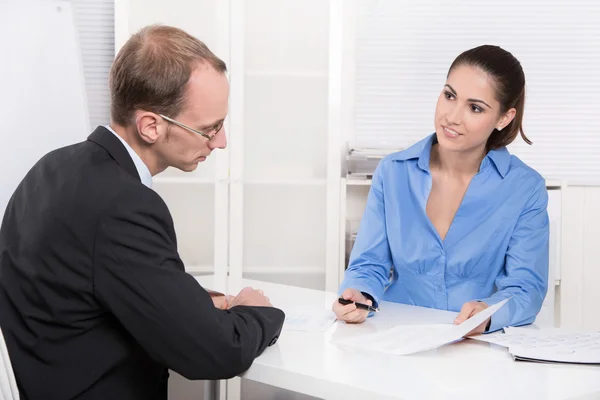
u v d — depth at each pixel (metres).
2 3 2.19
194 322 1.25
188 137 1.40
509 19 3.35
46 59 2.21
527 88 3.38
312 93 3.05
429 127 3.40
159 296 1.23
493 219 2.01
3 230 1.38
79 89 2.24
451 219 2.07
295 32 3.04
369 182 3.05
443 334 1.51
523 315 1.75
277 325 1.44
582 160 3.39
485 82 1.89
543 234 2.02
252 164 3.06
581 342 1.51
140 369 1.36
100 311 1.28
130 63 1.36
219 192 3.01
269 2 3.02
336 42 3.01
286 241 3.08
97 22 3.25
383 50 3.37
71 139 2.23
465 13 3.36
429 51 3.37
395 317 1.76
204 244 3.05
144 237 1.25
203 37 3.00
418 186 2.07
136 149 1.41
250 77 3.04
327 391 1.27
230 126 3.00
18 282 1.31
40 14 2.21
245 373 1.39
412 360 1.40
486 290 2.04
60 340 1.29
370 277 1.97
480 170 2.04
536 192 2.03
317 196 3.07
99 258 1.24
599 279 3.30
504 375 1.31
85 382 1.29
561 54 3.36
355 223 3.36
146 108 1.36
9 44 2.18
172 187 3.03
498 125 1.99
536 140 3.39
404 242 2.05
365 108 3.39
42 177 1.36
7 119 2.16
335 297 1.96
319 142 3.07
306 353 1.44
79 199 1.27
